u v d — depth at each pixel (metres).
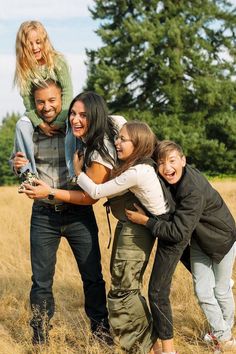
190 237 4.62
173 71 38.84
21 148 4.81
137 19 41.78
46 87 4.70
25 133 4.80
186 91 39.78
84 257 4.99
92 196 4.50
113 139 4.63
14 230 9.80
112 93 39.50
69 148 4.73
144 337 4.63
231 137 38.84
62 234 4.99
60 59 4.79
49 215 4.94
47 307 5.02
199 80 38.91
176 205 4.54
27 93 4.79
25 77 4.75
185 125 39.44
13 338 5.34
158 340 5.05
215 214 4.68
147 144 4.47
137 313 4.59
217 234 4.70
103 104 4.56
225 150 37.56
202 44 40.03
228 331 4.93
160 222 4.44
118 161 4.57
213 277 4.95
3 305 6.11
